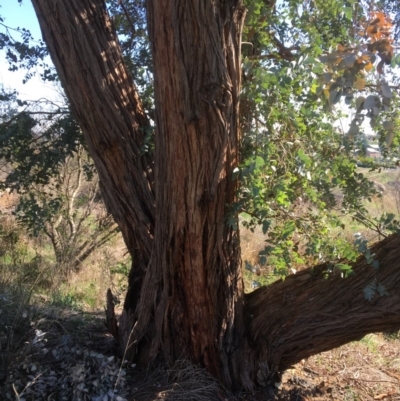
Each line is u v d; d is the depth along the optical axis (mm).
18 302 5379
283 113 4012
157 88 3887
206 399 4398
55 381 4145
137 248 4961
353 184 4500
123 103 4691
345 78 2570
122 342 4910
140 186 4750
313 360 5859
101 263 9180
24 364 4172
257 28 4289
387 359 6371
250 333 4727
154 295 4621
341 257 4355
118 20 6262
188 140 3850
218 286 4445
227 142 3877
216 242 4211
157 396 4363
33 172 6168
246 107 4172
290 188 3910
